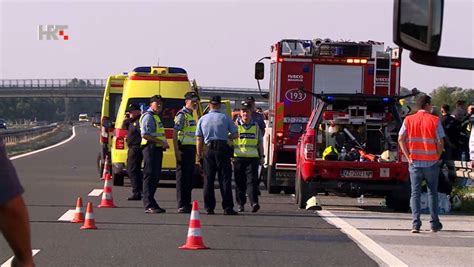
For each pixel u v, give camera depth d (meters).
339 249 17.30
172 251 16.67
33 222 20.70
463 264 15.68
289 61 31.12
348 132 26.09
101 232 19.22
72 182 34.50
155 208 23.53
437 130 20.14
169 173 31.75
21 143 77.00
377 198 29.92
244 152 23.98
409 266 15.38
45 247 16.91
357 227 20.95
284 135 30.83
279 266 15.20
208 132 23.33
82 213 20.92
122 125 32.34
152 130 23.41
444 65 6.60
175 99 32.44
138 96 32.53
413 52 6.49
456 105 30.23
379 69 31.36
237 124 24.27
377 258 16.20
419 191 20.20
